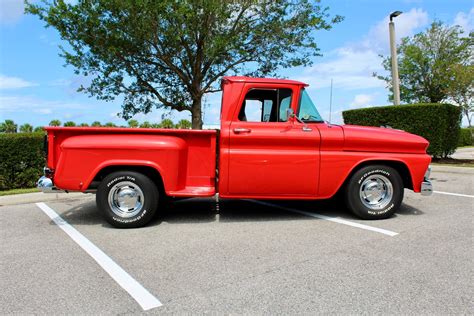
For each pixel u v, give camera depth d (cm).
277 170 486
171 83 1422
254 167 483
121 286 302
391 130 536
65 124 1391
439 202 628
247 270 331
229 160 480
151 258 367
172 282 308
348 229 463
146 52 1220
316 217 531
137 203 480
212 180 490
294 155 487
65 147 461
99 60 1241
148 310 261
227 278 314
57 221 530
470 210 567
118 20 1125
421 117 1176
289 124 495
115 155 464
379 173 505
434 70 1875
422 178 512
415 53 1916
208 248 395
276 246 398
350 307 260
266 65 1366
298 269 331
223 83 512
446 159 1259
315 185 495
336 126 515
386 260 351
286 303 267
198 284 303
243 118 502
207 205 626
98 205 475
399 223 490
